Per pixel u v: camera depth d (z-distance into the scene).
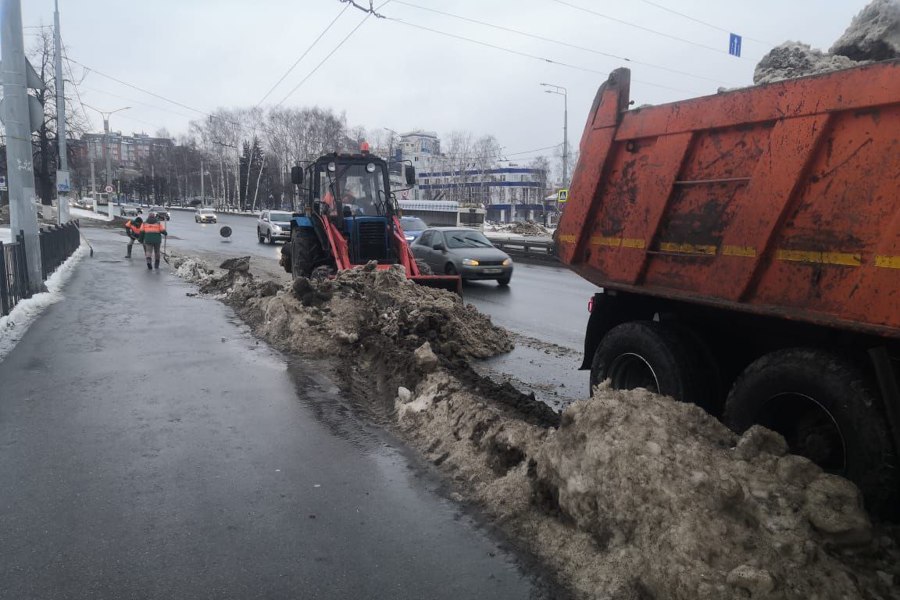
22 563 3.48
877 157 3.21
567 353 8.95
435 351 7.89
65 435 5.39
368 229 12.81
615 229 5.10
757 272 3.84
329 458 4.97
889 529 3.15
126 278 16.62
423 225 24.66
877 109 3.21
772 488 3.13
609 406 3.72
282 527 3.90
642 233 4.79
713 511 3.07
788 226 3.66
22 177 12.28
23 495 4.28
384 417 5.96
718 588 2.79
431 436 5.25
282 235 32.31
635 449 3.43
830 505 3.02
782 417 3.73
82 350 8.49
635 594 3.06
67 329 9.88
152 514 4.05
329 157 13.34
